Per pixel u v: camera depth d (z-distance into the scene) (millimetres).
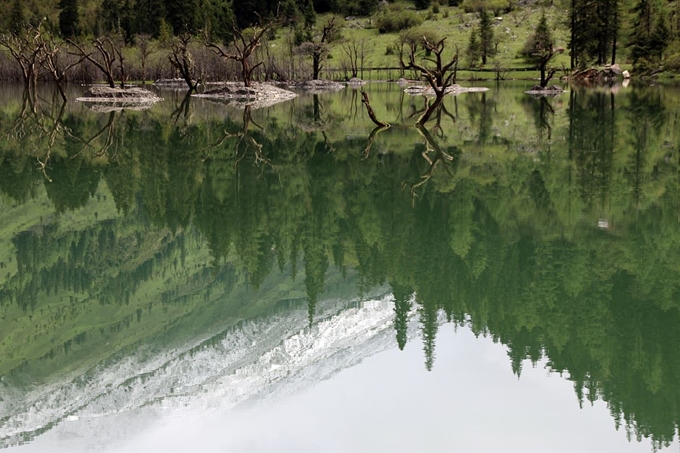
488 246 17125
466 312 13672
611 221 19016
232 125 45781
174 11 151125
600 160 29031
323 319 14023
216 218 20781
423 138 37312
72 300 14617
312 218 20578
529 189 23250
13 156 32000
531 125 43344
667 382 10633
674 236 17422
